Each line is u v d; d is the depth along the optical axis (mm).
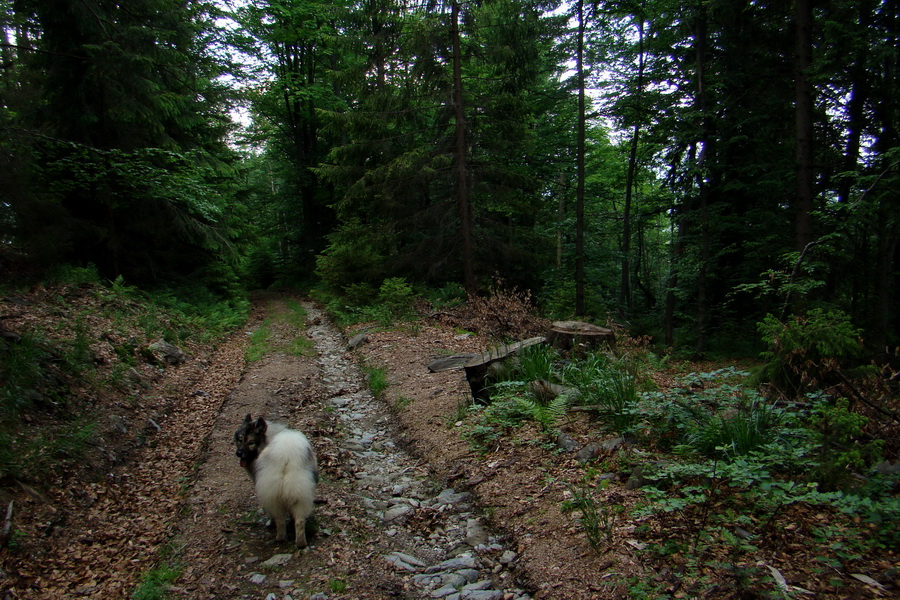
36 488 5129
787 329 5652
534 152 22516
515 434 6391
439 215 17156
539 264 18047
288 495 4430
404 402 8523
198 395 9492
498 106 16156
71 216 12617
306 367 11492
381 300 17312
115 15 11008
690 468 4094
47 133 11148
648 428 5469
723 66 15273
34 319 9062
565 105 23375
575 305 19094
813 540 3434
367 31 17094
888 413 4832
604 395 6242
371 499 5570
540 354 7812
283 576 4152
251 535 4816
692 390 5961
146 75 11703
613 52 21516
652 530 3896
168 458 6855
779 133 14445
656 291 31938
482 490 5383
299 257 33781
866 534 3416
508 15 15586
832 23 10344
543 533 4301
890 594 2848
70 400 7051
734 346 16047
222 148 19438
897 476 3902
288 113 31609
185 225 15094
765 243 14648
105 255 14000
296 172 30922
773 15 13461
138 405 8031
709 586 3162
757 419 4707
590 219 27406
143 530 5031
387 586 3992
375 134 16781
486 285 17828
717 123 14680
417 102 16219
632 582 3387
